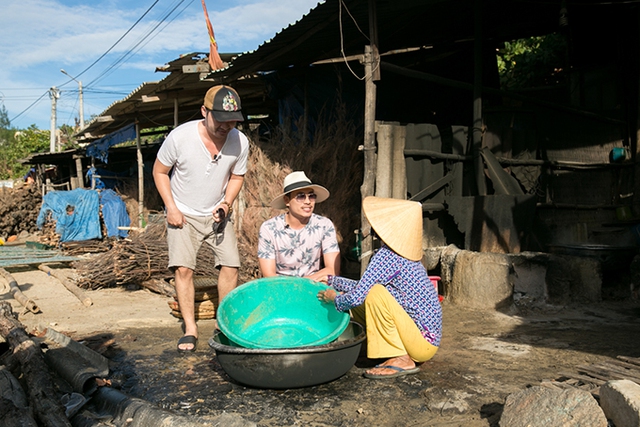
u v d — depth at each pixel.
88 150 16.53
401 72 6.52
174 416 2.91
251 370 3.35
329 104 8.77
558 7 7.66
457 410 3.16
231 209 4.78
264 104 11.34
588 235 7.39
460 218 6.65
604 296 6.50
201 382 3.73
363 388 3.54
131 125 14.02
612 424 2.52
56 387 3.54
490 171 6.80
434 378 3.71
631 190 7.52
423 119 9.11
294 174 4.38
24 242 18.03
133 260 7.75
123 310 6.38
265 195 7.83
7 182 27.44
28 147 36.09
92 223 13.30
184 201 4.59
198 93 10.89
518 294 6.15
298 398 3.39
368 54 6.14
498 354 4.27
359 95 8.58
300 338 3.97
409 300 3.75
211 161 4.46
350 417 3.10
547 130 7.67
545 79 11.67
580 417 2.50
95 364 3.80
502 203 6.43
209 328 5.39
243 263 7.30
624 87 7.62
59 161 20.64
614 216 7.52
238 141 4.59
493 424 2.94
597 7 7.62
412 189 6.48
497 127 7.29
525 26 8.43
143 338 5.02
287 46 7.33
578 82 8.43
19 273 9.98
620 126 7.62
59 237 13.87
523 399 2.79
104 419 3.17
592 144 7.75
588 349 4.39
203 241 4.73
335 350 3.37
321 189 4.41
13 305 6.73
